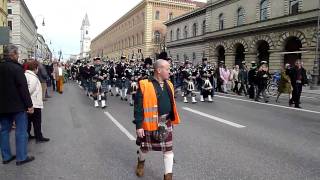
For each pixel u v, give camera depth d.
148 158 6.51
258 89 16.88
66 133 8.83
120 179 5.39
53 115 11.91
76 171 5.78
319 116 11.86
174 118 5.09
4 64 6.02
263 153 6.89
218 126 9.87
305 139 8.17
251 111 13.10
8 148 6.32
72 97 18.42
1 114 6.11
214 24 49.78
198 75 16.84
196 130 9.26
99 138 8.27
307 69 32.88
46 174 5.63
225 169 5.87
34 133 8.19
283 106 14.81
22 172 5.75
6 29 14.66
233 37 44.59
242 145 7.57
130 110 13.27
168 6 76.88
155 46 75.44
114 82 18.91
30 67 7.69
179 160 6.40
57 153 6.91
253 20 40.94
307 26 32.84
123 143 7.77
